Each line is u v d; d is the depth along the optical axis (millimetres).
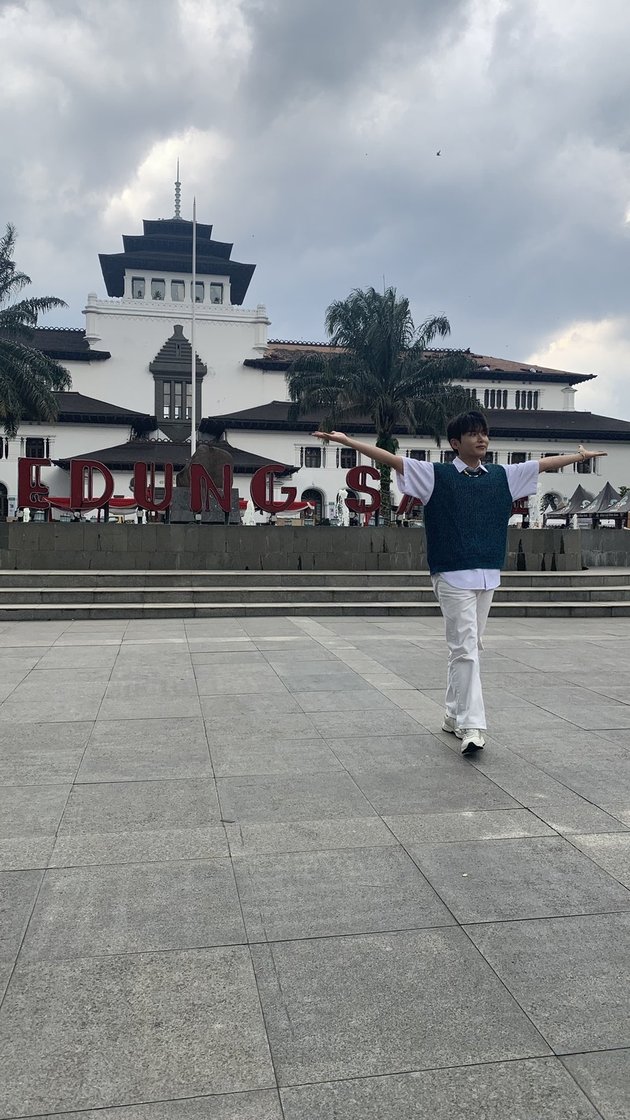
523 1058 1955
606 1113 1779
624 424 56812
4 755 4492
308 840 3285
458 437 4590
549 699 6055
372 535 17672
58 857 3111
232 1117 1760
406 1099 1819
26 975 2289
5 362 32250
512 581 15312
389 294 32969
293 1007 2148
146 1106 1792
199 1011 2125
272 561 17359
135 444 46812
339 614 12305
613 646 8945
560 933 2549
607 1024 2086
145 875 2955
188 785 3980
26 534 16516
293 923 2602
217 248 57938
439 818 3535
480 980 2281
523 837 3322
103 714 5473
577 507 39750
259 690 6297
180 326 55094
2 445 47219
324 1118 1758
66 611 11461
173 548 16984
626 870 3010
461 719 4551
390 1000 2182
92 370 54094
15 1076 1876
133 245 56969
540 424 55000
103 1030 2045
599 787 3963
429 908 2705
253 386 56094
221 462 21797
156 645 8789
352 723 5242
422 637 9570
